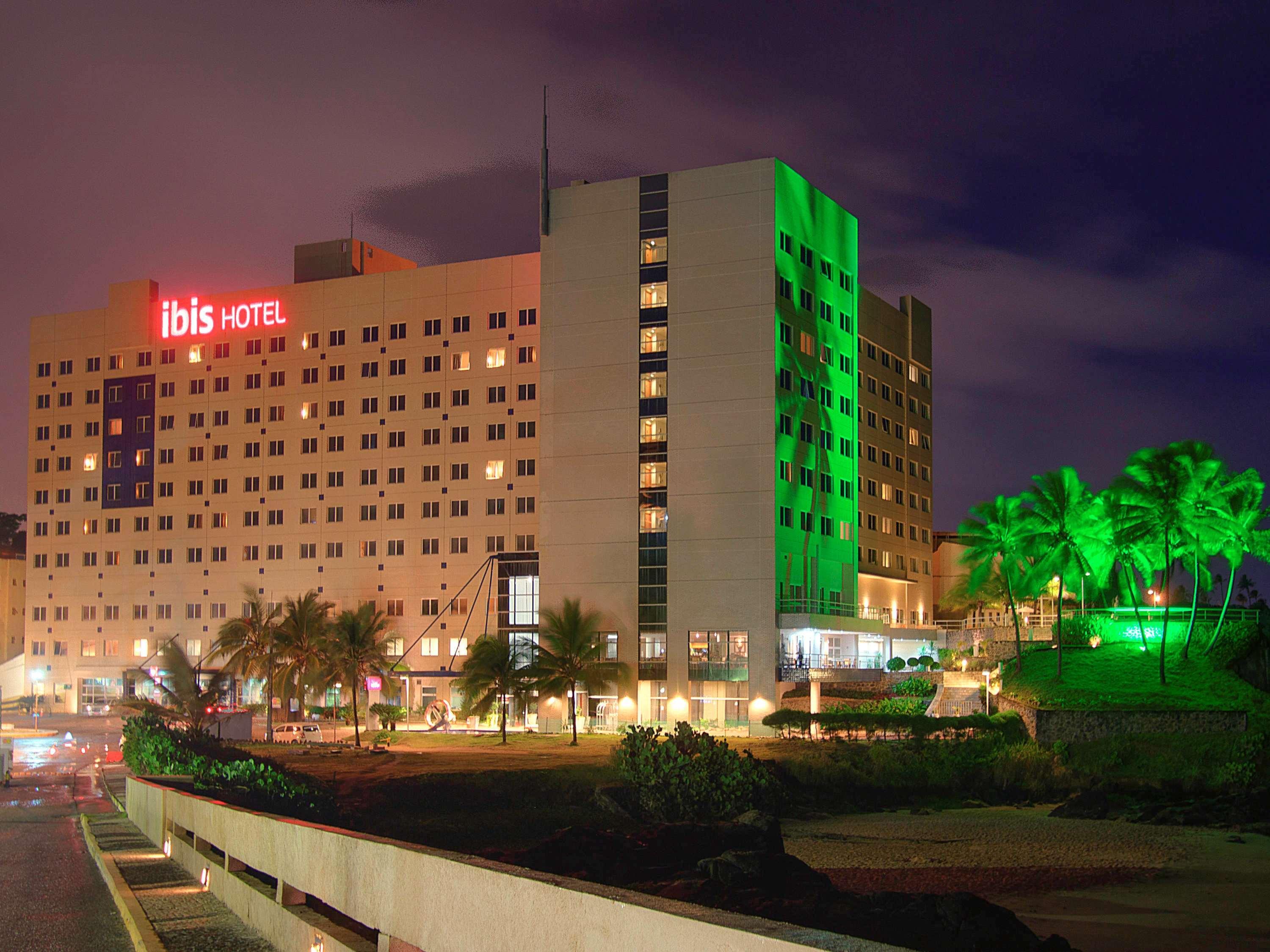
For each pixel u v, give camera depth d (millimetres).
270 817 12938
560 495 96062
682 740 58156
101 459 128750
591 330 96500
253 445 121250
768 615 89312
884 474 118125
